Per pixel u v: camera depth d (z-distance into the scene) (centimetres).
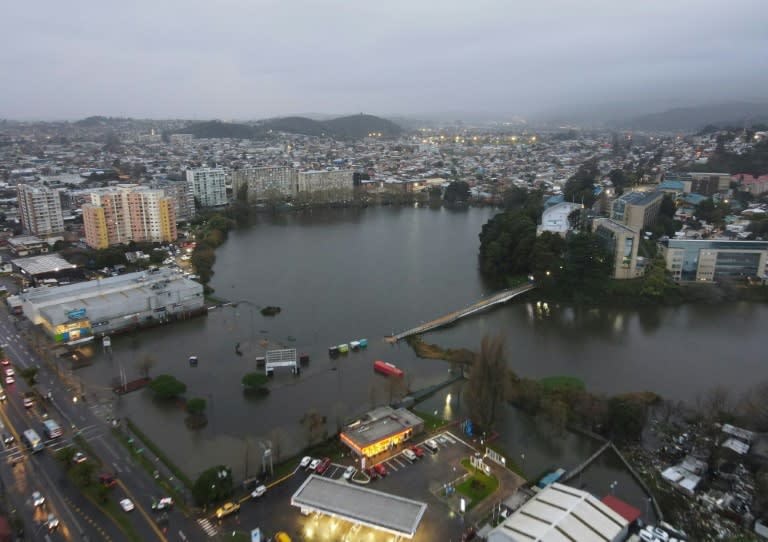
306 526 12550
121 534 12206
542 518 11906
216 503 13238
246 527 12494
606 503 12938
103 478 13988
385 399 18538
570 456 15525
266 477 14250
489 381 16050
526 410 17900
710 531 12625
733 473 14538
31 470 14500
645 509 13375
